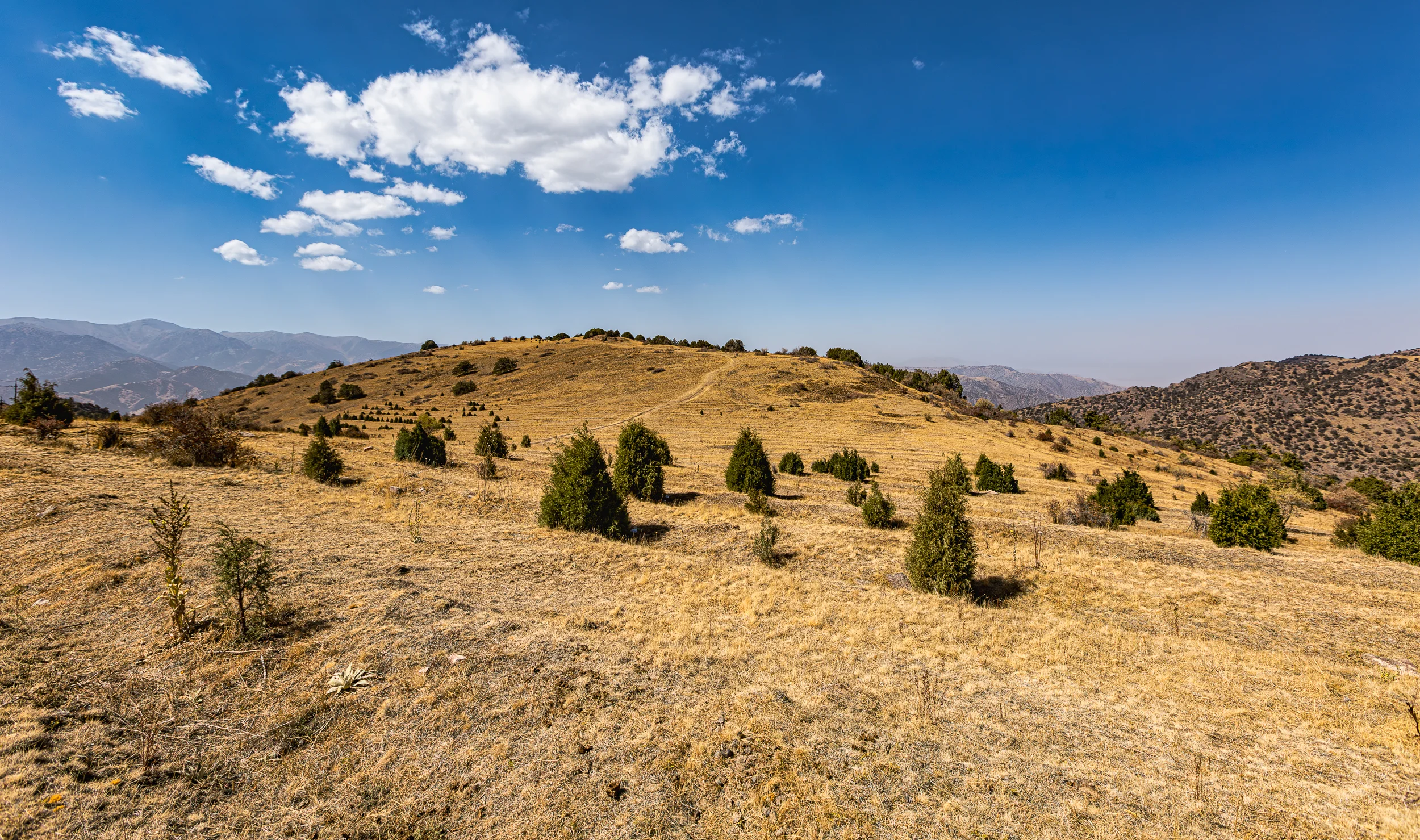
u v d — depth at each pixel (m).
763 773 5.39
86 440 22.83
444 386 99.62
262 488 17.38
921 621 10.30
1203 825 4.85
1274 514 16.92
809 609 10.63
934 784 5.35
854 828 4.70
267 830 4.45
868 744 5.98
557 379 96.38
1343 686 7.88
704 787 5.15
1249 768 5.79
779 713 6.54
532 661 7.44
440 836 4.45
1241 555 15.90
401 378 106.88
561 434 58.09
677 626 9.16
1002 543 16.61
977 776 5.48
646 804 4.89
